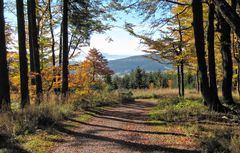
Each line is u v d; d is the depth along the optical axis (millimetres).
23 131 11281
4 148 9109
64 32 21938
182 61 31125
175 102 23359
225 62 20219
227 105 19438
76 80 27719
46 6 27969
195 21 17172
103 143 10469
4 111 12742
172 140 10828
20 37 18500
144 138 11281
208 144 9250
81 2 22750
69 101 19281
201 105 18766
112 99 29625
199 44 17281
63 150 9469
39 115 13258
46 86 26078
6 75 15141
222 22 19391
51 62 29859
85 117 16312
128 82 78812
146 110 22156
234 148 8453
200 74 17531
